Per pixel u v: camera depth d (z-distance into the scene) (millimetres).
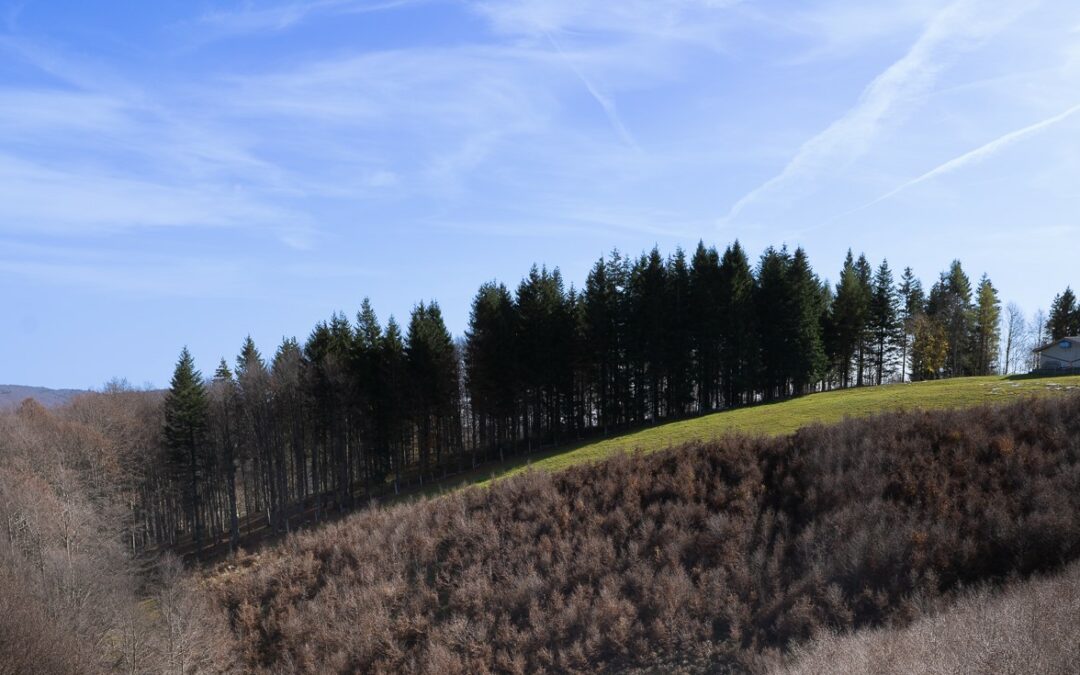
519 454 55219
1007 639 14883
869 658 15922
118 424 53125
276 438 55344
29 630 25641
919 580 19859
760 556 23016
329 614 25719
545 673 20938
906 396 42062
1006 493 22891
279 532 50594
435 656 22141
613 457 33250
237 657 25328
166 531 56375
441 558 27953
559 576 24406
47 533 34438
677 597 21969
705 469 29156
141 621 28391
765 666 18281
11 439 44375
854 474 25609
